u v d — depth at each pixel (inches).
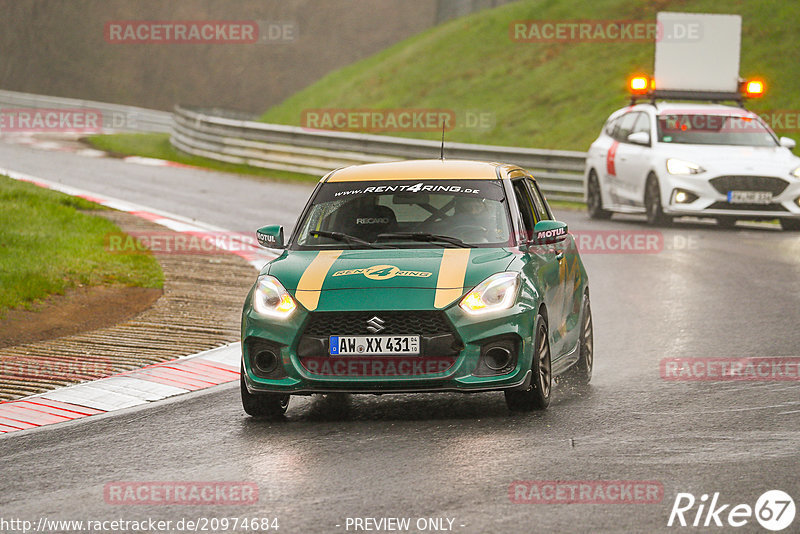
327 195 1192.8
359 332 1011.9
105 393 1193.4
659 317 1633.9
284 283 1053.8
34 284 1729.8
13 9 7613.2
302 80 7578.7
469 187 1171.9
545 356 1080.8
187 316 1631.4
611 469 855.7
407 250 1109.1
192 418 1081.4
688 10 5408.5
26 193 2687.0
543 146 4618.6
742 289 1849.2
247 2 7672.2
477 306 1011.9
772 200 2618.1
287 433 1008.2
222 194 3262.8
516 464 874.1
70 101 6314.0
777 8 5118.1
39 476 887.7
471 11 7224.4
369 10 7687.0
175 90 7568.9
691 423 1006.4
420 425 1019.9
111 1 7657.5
